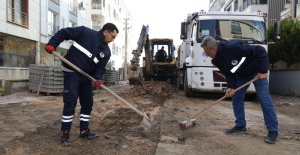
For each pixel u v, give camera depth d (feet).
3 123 18.02
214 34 33.91
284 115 25.68
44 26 59.57
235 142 15.25
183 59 43.57
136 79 50.06
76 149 13.48
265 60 15.11
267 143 15.21
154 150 13.73
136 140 15.31
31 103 30.27
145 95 40.91
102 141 14.85
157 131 17.66
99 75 14.35
